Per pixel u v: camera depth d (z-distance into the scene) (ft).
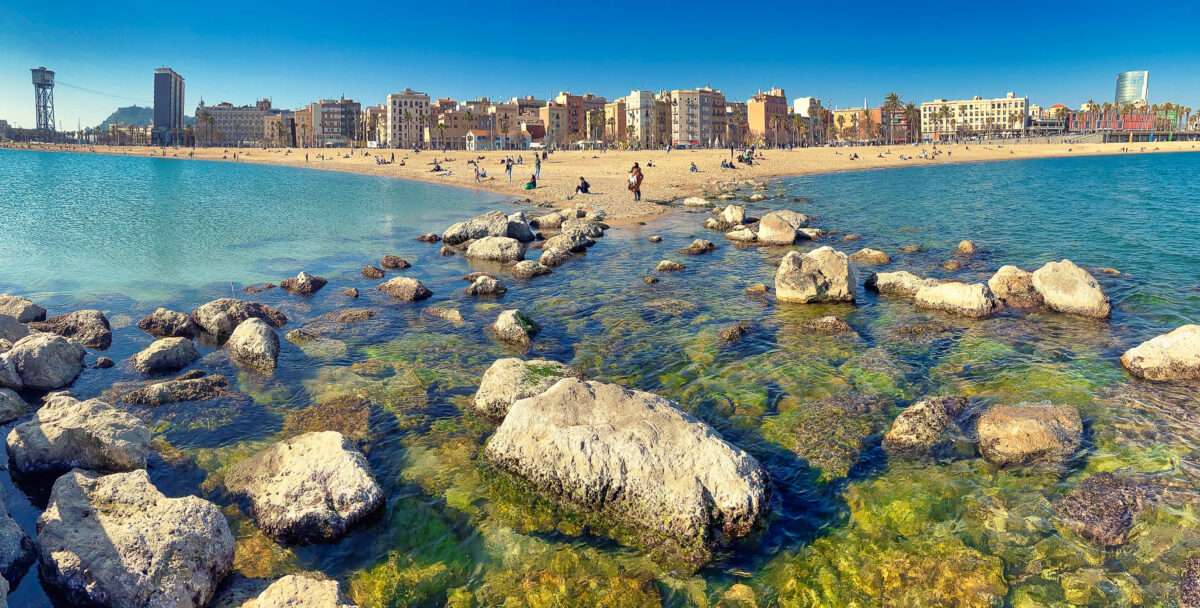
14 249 85.76
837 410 36.83
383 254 87.15
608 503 26.89
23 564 23.44
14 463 30.63
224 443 33.65
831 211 133.69
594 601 22.75
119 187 200.44
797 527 26.43
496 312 58.08
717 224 107.65
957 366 43.37
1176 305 57.11
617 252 87.71
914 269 75.46
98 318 51.06
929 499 28.04
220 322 50.72
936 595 22.63
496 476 30.07
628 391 31.55
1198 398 36.94
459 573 24.25
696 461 26.86
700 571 24.14
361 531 26.40
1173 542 24.53
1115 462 30.09
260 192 186.19
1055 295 55.36
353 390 40.40
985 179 232.32
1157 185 194.59
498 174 243.81
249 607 21.27
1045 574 23.38
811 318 55.16
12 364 39.99
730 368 43.96
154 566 22.04
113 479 26.78
